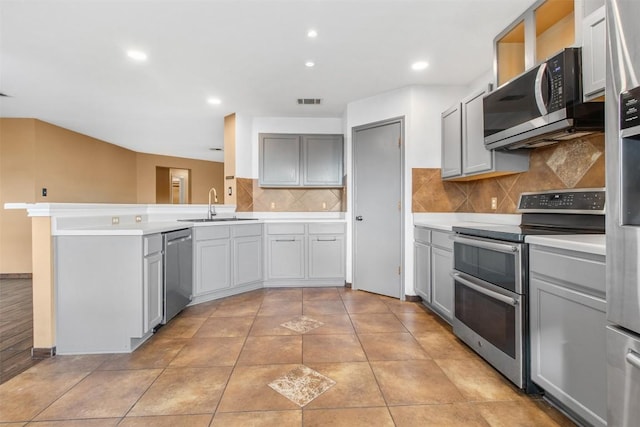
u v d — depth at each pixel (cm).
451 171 313
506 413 158
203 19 220
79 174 542
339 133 448
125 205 315
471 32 239
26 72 302
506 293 183
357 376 193
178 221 360
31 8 205
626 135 96
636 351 98
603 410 127
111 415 158
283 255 402
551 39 217
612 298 105
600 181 193
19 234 449
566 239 148
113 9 207
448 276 266
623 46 96
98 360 216
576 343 139
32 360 216
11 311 314
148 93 358
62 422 153
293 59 279
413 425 150
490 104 239
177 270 293
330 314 303
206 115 442
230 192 438
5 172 446
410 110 340
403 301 343
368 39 247
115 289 227
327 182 426
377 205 371
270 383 186
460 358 215
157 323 254
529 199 240
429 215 341
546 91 181
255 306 328
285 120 449
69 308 225
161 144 639
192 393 176
